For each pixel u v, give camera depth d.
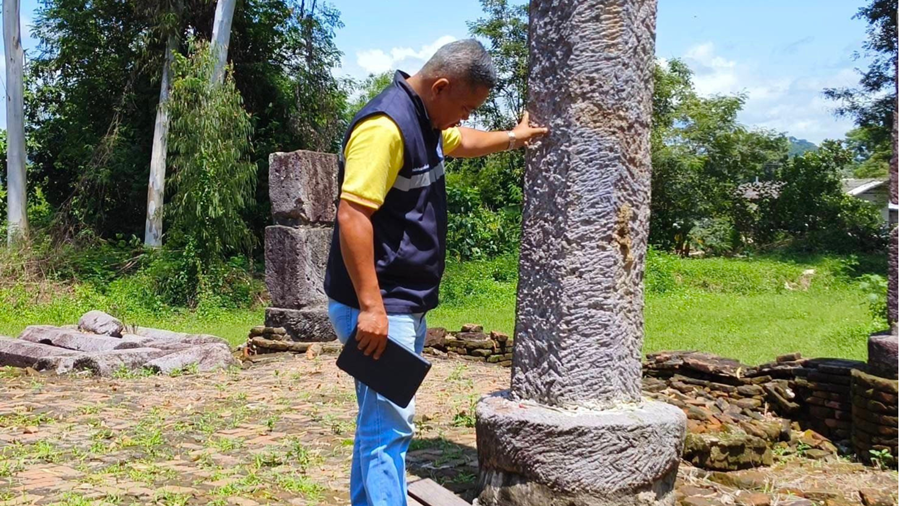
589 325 3.53
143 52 19.69
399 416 2.99
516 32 27.27
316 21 21.53
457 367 8.17
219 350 8.33
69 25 20.95
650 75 3.65
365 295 2.82
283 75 22.28
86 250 18.09
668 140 29.86
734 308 14.77
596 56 3.49
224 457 4.72
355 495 3.16
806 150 31.98
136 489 4.04
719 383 5.99
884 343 4.70
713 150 31.67
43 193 23.69
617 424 3.34
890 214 4.81
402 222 2.96
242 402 6.42
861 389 4.77
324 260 9.52
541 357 3.61
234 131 16.41
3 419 5.72
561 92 3.55
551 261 3.58
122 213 21.61
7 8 18.33
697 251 30.61
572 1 3.51
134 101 21.06
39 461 4.62
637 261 3.65
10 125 18.55
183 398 6.62
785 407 5.46
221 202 15.84
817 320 12.92
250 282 16.16
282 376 7.66
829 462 4.75
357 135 2.84
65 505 3.70
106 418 5.83
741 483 4.16
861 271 23.25
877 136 30.34
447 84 2.96
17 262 16.70
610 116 3.51
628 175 3.56
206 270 15.78
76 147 21.78
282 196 9.45
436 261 3.07
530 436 3.40
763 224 30.81
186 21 19.66
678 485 4.12
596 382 3.54
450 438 5.14
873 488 4.17
